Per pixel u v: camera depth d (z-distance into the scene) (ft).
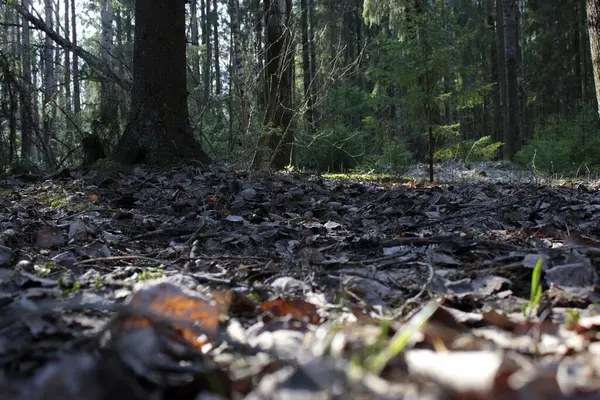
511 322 5.59
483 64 101.91
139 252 10.59
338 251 10.61
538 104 107.76
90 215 14.14
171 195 17.24
